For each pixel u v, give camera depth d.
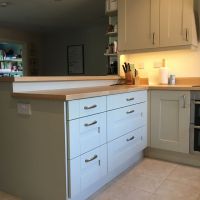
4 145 2.01
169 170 2.53
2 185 2.09
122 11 3.11
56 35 6.24
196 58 2.99
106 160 2.06
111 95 2.09
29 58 6.09
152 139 2.85
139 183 2.22
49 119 1.68
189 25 2.69
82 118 1.74
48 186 1.75
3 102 1.94
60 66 6.25
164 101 2.73
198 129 2.56
